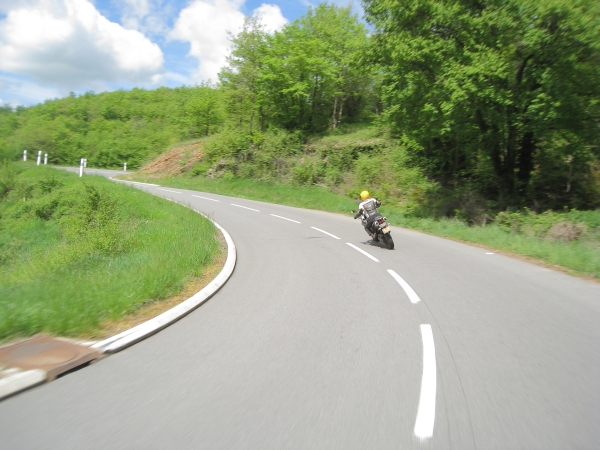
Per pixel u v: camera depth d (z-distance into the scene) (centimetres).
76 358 466
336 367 462
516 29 1716
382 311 670
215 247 1148
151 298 698
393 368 460
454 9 1761
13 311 555
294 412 368
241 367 461
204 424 349
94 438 329
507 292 790
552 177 2355
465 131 2102
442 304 710
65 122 7450
